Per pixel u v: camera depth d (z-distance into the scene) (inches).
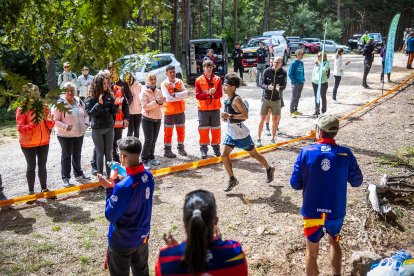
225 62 749.9
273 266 190.9
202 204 85.0
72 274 183.6
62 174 282.4
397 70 802.8
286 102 565.9
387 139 377.1
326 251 202.5
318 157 156.6
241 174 301.0
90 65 121.4
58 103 96.0
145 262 148.3
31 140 249.8
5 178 309.1
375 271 156.1
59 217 236.5
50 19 119.7
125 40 119.1
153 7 127.3
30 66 681.6
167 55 669.9
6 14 111.3
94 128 272.2
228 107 256.5
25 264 188.9
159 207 247.9
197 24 1697.8
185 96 335.3
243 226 224.7
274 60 347.6
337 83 535.5
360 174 161.9
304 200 161.5
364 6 2289.6
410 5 2298.2
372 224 225.9
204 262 83.0
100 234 217.2
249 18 1750.7
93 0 95.3
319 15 2378.2
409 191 251.8
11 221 231.5
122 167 139.4
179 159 338.6
